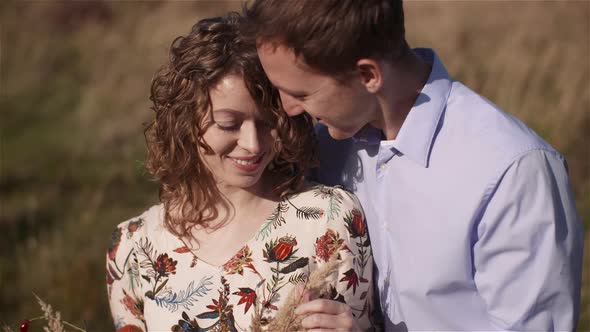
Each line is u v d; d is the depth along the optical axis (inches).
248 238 68.1
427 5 281.6
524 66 218.5
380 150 65.8
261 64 62.2
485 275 61.3
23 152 237.8
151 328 68.6
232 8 322.7
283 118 64.0
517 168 58.6
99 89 270.1
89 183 210.4
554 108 204.5
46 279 154.1
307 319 60.9
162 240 69.9
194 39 63.5
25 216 190.2
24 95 286.7
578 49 227.9
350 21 56.4
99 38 317.1
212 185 68.8
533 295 59.1
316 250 66.9
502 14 259.8
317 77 58.7
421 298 64.4
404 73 63.0
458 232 61.1
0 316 141.9
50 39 328.5
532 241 58.7
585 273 145.4
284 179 69.6
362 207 70.4
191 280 67.8
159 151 68.2
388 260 67.6
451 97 63.8
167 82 65.6
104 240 175.2
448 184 61.7
